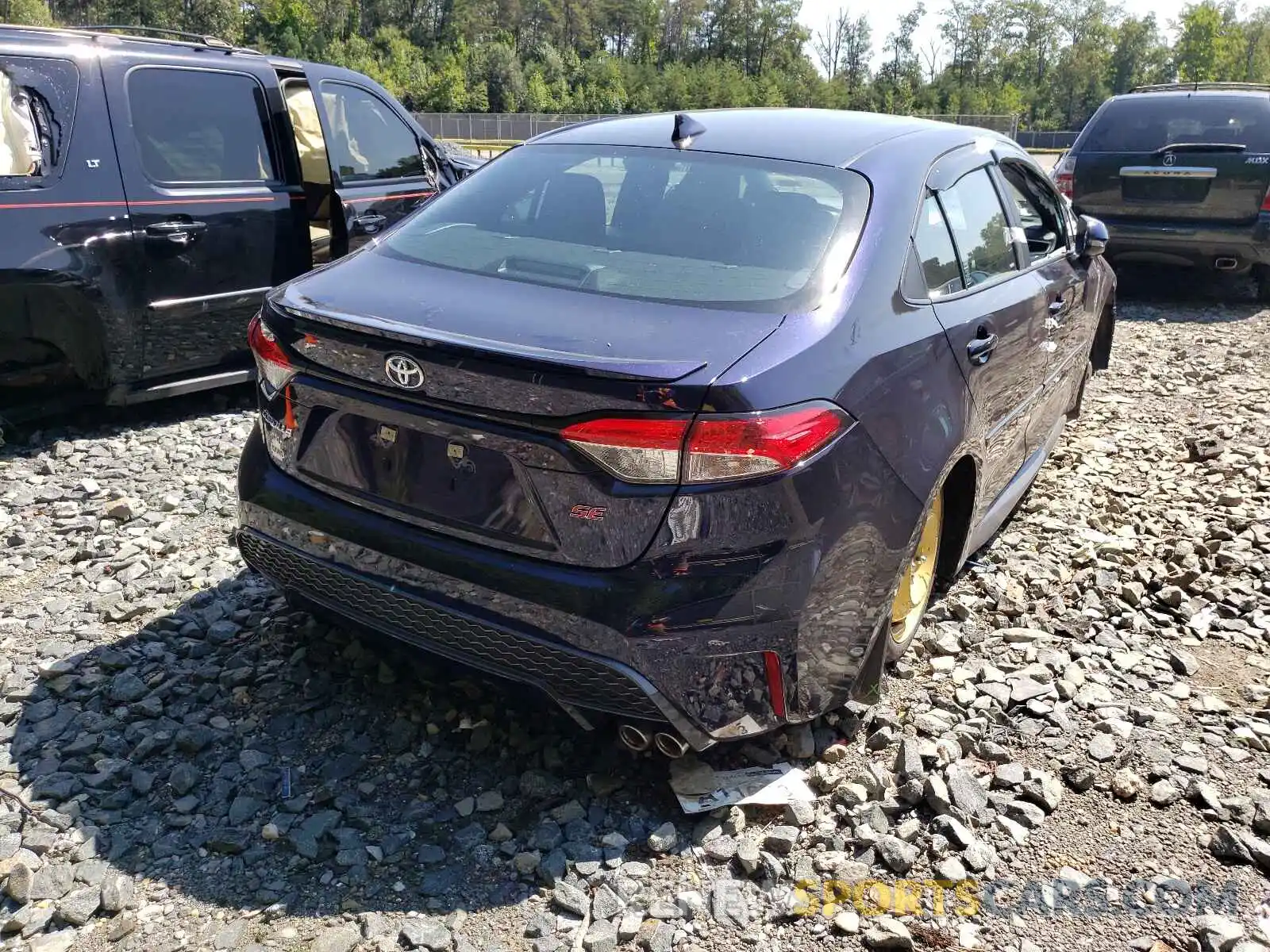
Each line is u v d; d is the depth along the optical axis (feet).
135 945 7.45
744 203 10.05
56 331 16.46
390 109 22.41
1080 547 14.49
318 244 21.24
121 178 16.90
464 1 440.86
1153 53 422.41
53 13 312.71
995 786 9.43
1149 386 22.80
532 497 8.04
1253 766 9.85
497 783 9.30
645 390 7.54
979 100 379.55
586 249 9.78
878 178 10.38
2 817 8.59
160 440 17.70
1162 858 8.70
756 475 7.76
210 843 8.43
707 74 363.35
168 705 10.19
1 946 7.36
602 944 7.57
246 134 19.04
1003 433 12.13
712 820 8.87
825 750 9.75
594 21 468.75
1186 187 29.66
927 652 11.63
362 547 8.88
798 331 8.45
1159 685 11.20
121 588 12.49
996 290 11.77
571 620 8.00
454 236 10.40
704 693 8.27
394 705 10.30
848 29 411.75
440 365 8.05
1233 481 17.17
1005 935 7.86
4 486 15.39
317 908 7.86
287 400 9.29
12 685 10.40
